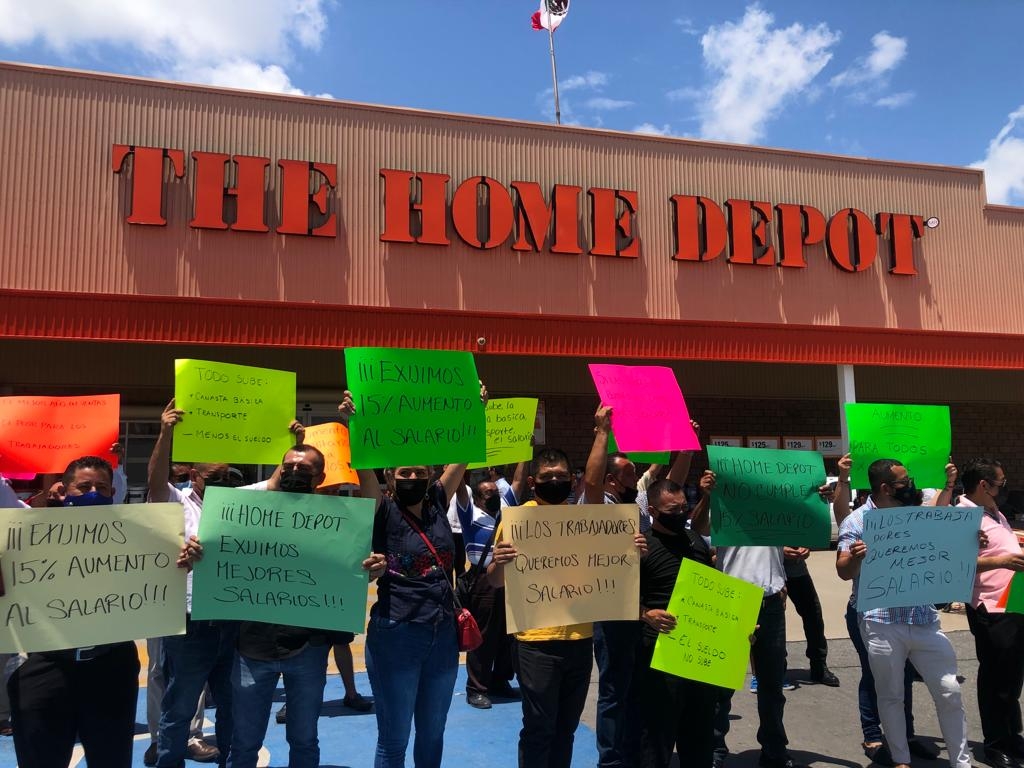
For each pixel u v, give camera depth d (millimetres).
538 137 14812
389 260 13570
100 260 12188
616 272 14812
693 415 17406
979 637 4527
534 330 13430
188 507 4301
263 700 3342
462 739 4984
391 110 13992
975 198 17422
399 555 3428
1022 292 17344
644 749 3631
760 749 4773
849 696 5824
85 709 2973
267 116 13312
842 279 16125
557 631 3570
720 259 15430
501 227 14109
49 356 14133
